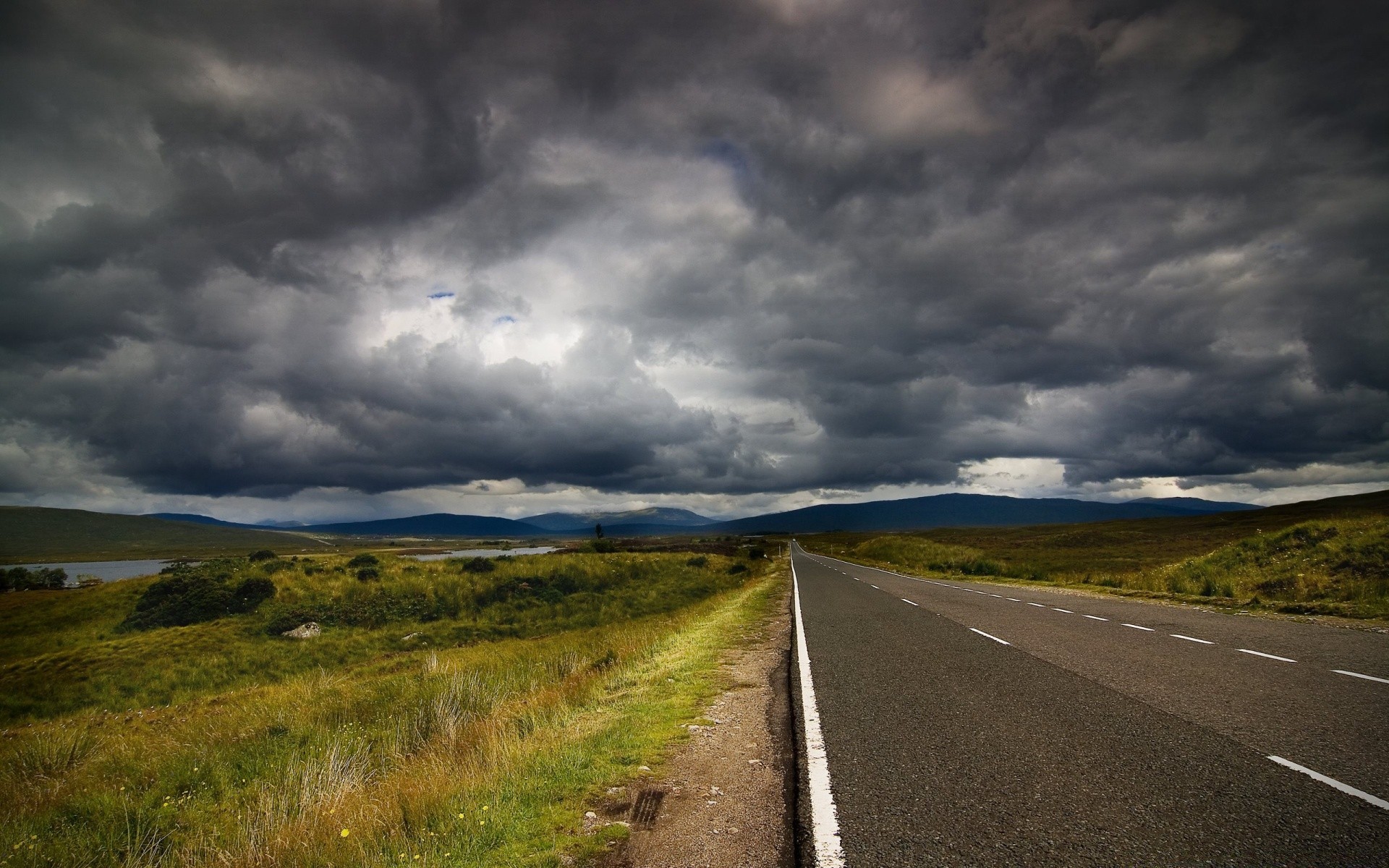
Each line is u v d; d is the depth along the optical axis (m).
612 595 41.44
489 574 41.06
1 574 57.72
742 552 85.50
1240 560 21.45
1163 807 4.50
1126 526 125.06
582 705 9.84
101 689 23.12
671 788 5.60
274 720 13.38
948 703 7.79
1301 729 6.07
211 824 7.91
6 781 10.98
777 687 9.42
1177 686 7.96
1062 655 10.50
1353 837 3.93
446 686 13.80
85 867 7.11
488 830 4.94
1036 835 4.19
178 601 31.31
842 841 4.27
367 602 34.16
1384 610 13.51
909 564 50.28
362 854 4.84
